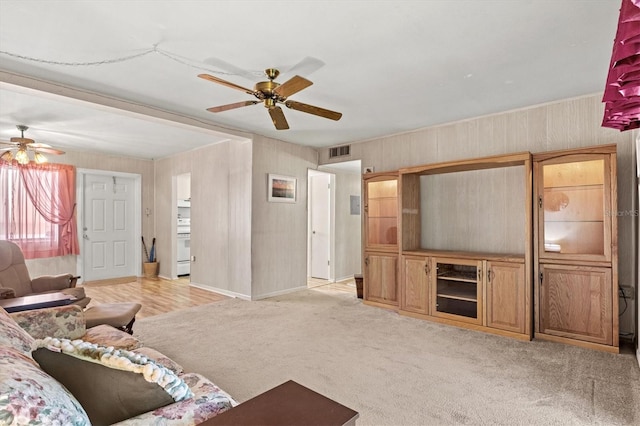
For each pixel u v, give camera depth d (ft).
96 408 3.37
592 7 6.73
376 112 13.24
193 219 19.98
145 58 8.89
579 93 11.30
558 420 6.56
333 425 3.10
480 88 10.88
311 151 19.60
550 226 10.84
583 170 10.46
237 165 17.29
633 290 10.59
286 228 18.12
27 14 6.92
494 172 13.50
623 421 6.50
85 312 9.22
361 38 7.92
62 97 10.58
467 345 10.41
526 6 6.71
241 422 3.12
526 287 10.87
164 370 3.75
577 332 10.27
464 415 6.73
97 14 6.93
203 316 13.55
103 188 21.17
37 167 18.45
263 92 8.65
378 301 15.08
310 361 9.24
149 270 22.15
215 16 7.03
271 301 16.10
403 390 7.69
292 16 7.04
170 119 13.17
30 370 2.92
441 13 6.94
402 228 13.96
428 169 13.53
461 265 12.48
